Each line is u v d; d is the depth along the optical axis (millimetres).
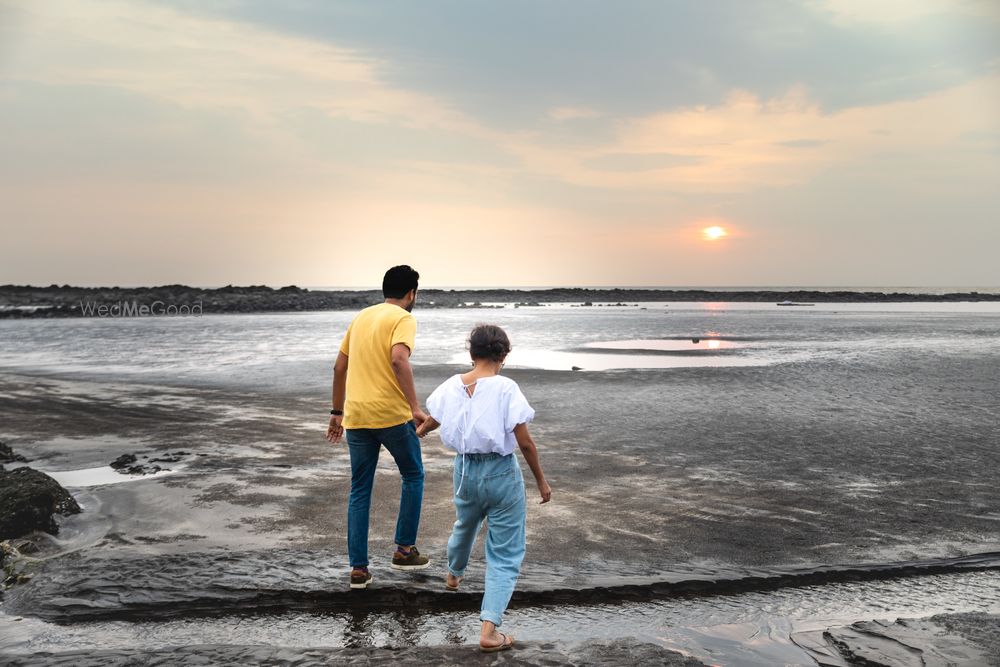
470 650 3473
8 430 9344
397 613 4000
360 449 4355
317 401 11992
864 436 8820
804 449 8102
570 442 8523
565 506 5879
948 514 5660
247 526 5383
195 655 3395
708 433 9055
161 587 4168
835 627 3717
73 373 16125
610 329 33969
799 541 5031
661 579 4289
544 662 3344
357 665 3312
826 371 16109
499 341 3865
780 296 110812
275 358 19812
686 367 17156
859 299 104188
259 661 3346
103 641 3629
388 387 4355
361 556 4188
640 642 3533
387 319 4426
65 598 4027
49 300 67688
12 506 5129
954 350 21797
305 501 6047
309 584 4227
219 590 4133
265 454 7902
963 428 9336
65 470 7168
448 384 3883
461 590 4176
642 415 10406
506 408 3695
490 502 3742
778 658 3398
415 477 4531
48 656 3363
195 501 6031
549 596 4129
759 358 19500
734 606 4070
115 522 5473
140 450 8133
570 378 14930
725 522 5457
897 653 3379
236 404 11648
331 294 91688
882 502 5984
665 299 105625
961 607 4039
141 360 19250
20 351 22359
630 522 5457
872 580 4438
